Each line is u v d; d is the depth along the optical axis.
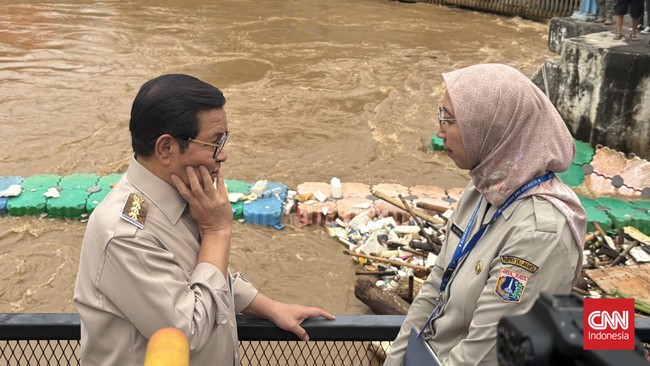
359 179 8.69
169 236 2.07
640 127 8.87
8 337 2.26
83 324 2.07
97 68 13.88
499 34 18.61
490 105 2.04
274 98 12.09
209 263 2.10
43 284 6.02
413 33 18.28
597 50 8.88
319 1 22.34
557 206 1.97
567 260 1.93
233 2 21.69
